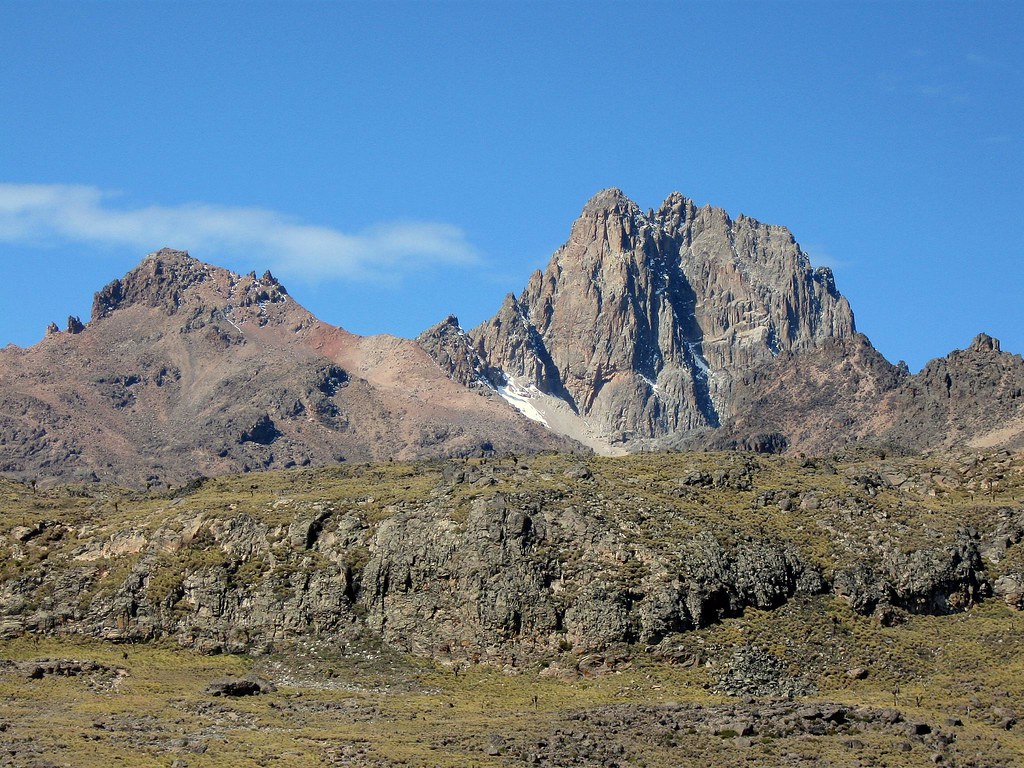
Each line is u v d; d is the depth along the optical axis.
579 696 194.88
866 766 165.12
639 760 166.25
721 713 181.75
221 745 168.62
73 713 180.62
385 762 164.12
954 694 195.75
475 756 166.88
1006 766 167.00
